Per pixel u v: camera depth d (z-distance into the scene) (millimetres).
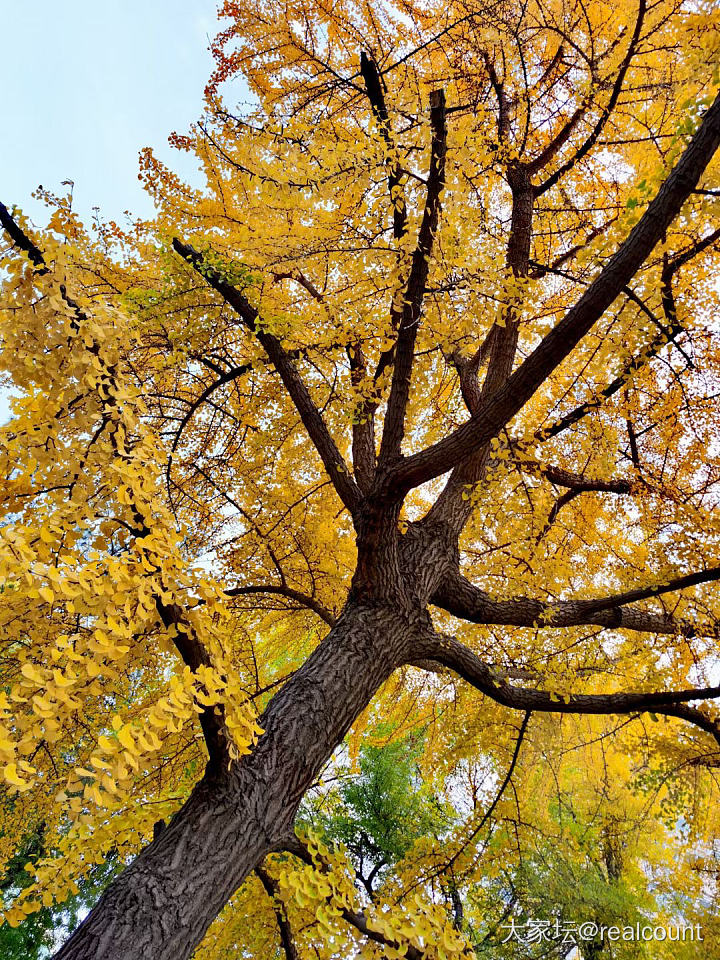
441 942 2027
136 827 1615
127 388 1589
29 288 1465
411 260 2289
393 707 4656
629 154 3469
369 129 2240
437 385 3951
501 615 3115
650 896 6059
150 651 1811
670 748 3475
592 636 2959
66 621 1535
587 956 6238
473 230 2324
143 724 1243
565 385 3449
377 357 3242
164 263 2752
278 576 3814
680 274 3186
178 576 1478
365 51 2791
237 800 1664
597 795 4730
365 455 3439
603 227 3670
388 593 2529
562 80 3402
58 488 1475
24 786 981
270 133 2457
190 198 2945
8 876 4508
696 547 2789
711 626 2887
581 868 5918
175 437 3354
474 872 3215
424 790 6758
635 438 3338
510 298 2420
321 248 2475
